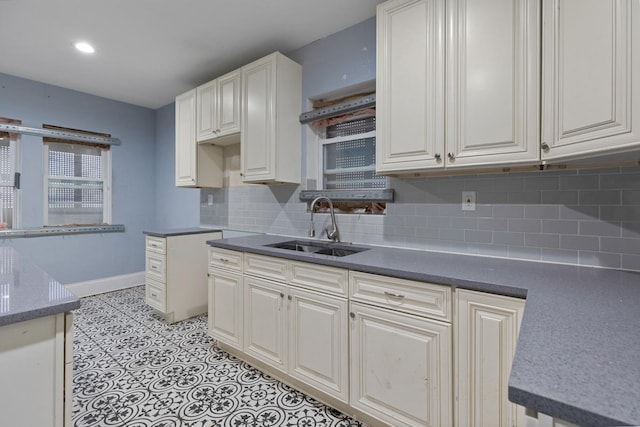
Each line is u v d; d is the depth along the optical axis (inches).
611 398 18.7
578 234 59.1
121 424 61.9
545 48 49.6
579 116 43.4
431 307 52.6
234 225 126.0
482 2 56.8
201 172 122.7
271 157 94.8
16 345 34.1
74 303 37.3
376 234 86.0
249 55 108.0
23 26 90.7
